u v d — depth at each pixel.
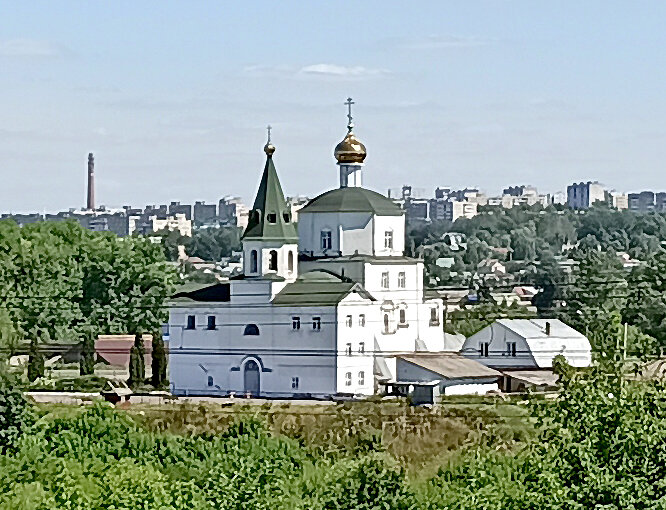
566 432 51.19
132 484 64.00
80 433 80.81
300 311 144.50
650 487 49.03
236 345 147.75
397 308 153.62
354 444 92.31
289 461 76.38
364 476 60.19
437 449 93.38
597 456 50.22
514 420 99.75
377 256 154.62
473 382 144.88
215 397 144.62
